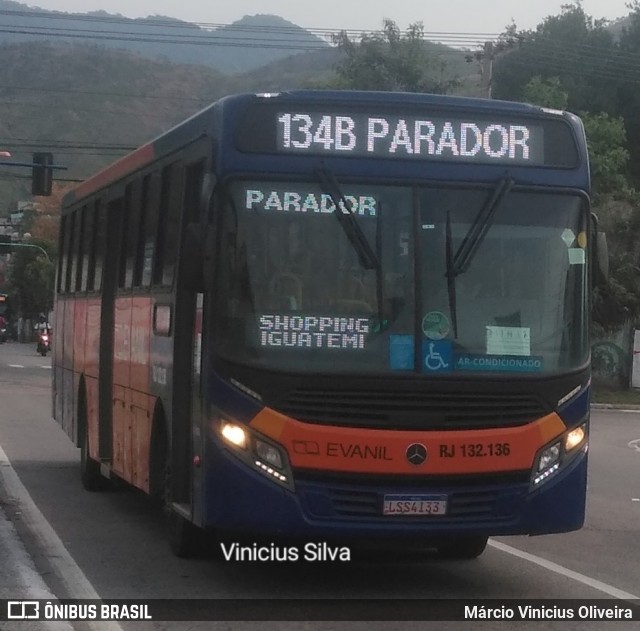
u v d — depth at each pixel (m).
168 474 9.61
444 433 7.98
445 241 8.24
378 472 7.89
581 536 11.88
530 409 8.20
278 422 7.88
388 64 46.62
